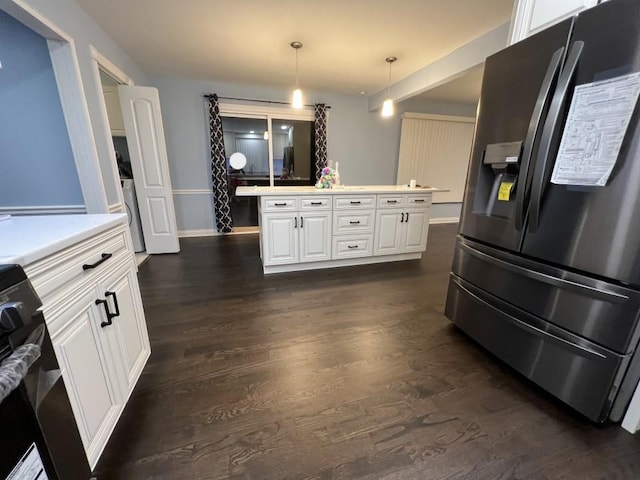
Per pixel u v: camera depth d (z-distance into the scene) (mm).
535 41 1281
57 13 1931
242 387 1464
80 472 871
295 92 3281
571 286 1223
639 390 1179
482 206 1716
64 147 2223
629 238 1039
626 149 1017
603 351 1162
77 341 955
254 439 1183
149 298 2449
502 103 1480
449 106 5672
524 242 1411
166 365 1615
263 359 1683
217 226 4816
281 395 1417
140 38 2859
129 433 1196
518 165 1397
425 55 3262
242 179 5090
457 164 5965
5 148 2119
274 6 2281
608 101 1045
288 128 5086
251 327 2018
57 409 781
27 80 2057
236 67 3684
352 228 3188
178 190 4555
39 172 2221
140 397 1386
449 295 2023
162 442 1159
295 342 1854
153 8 2303
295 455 1118
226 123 4754
